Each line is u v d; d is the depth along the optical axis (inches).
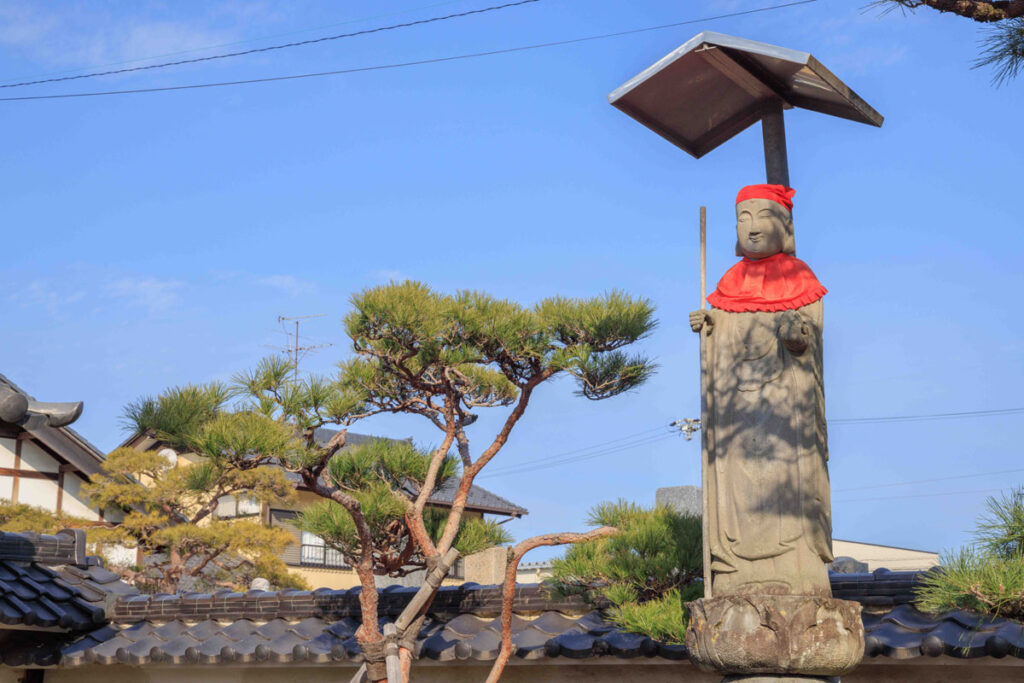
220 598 398.9
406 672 306.5
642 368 335.6
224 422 303.9
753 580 238.1
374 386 336.2
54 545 422.9
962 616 271.4
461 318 316.8
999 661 265.0
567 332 329.1
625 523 320.5
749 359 251.4
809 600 229.6
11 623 382.3
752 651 228.8
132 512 941.8
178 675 402.9
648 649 297.7
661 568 297.7
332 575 1216.2
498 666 307.9
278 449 304.2
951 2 219.6
